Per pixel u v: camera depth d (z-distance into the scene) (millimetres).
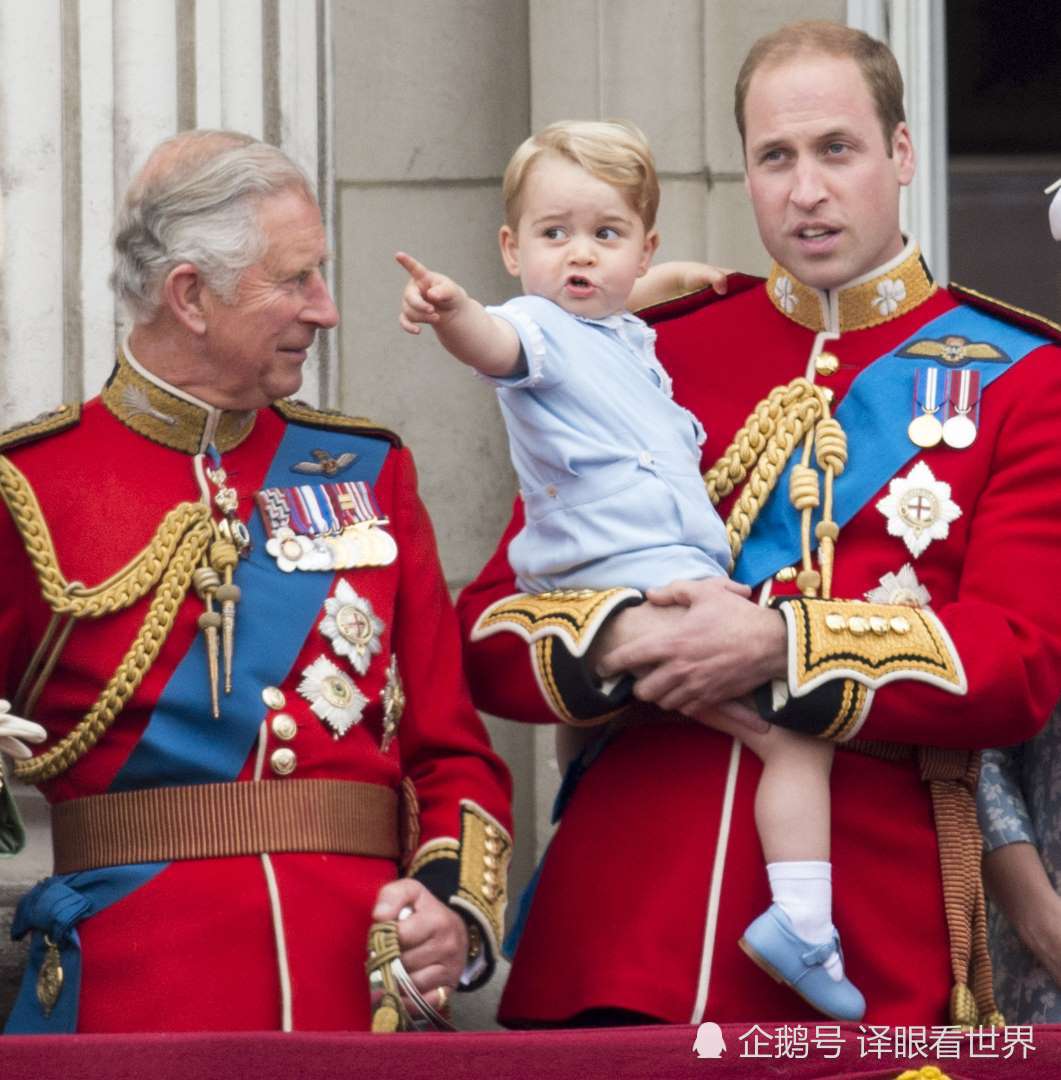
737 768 12242
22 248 15672
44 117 15766
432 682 12484
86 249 15734
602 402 12438
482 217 17547
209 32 16047
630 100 17281
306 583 12164
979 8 22391
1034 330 12891
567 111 17344
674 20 17266
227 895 11578
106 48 15867
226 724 11773
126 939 11539
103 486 12109
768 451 12719
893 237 13047
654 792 12383
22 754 11281
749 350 13242
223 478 12289
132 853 11672
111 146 15820
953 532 12438
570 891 12438
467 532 17312
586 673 12102
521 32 17688
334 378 16531
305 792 11812
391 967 11344
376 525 12461
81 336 15695
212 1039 10180
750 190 13047
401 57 17484
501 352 12070
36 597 11953
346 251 17312
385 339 17312
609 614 12133
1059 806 13391
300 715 11883
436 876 11836
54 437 12273
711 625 11953
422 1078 10336
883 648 11891
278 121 16234
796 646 11828
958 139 22344
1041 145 22250
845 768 12266
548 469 12539
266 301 12016
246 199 11992
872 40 13016
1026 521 12359
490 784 12359
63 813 11906
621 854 12344
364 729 12102
